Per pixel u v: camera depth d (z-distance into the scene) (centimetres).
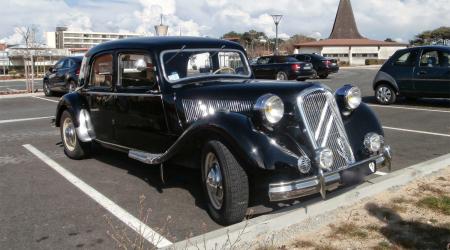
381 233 414
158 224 446
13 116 1234
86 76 675
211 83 547
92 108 665
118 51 598
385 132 897
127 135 604
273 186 403
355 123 516
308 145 441
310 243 398
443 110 1186
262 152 406
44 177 617
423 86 1239
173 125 531
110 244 404
